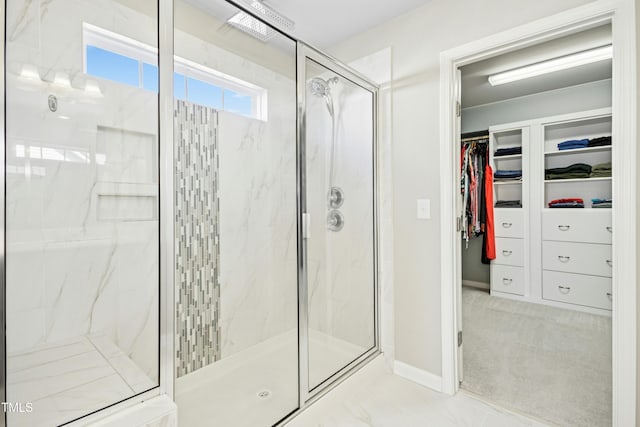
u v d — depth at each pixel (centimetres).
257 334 198
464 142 430
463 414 177
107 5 122
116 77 121
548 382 205
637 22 138
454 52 190
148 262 121
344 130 209
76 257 111
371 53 231
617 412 146
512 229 383
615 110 144
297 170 185
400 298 219
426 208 205
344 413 181
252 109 195
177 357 176
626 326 142
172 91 125
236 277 205
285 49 181
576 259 341
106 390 111
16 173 100
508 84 340
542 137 362
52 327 104
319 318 191
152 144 121
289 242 188
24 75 103
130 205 121
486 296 397
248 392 179
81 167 114
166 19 123
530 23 164
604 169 332
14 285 98
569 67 288
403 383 211
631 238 141
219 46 184
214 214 194
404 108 215
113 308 116
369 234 224
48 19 109
